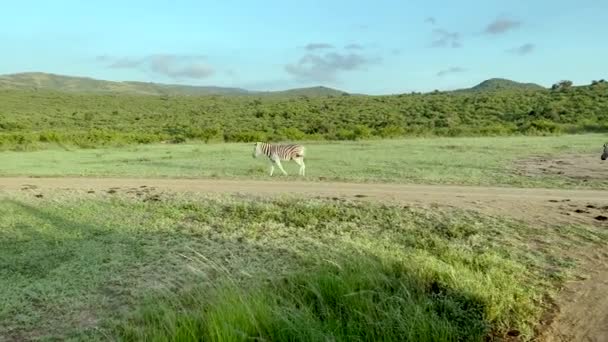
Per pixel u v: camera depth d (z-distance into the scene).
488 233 9.85
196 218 11.28
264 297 6.15
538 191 13.94
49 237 9.90
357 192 13.91
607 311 6.28
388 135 37.69
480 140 32.62
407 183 15.48
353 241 9.28
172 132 48.28
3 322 6.22
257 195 13.51
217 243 9.38
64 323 6.20
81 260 8.45
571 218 10.77
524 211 11.42
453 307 6.04
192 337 5.41
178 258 8.50
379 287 6.43
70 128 56.22
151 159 23.53
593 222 10.45
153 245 9.29
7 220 11.12
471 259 8.10
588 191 13.91
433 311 5.85
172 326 5.55
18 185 15.73
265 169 19.14
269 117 62.53
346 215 11.27
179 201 12.83
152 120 65.94
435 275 6.93
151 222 10.92
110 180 16.73
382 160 21.33
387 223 10.67
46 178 17.34
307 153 25.20
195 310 6.16
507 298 6.36
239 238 9.69
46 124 60.03
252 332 5.54
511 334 5.73
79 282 7.47
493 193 13.63
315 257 8.04
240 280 7.28
